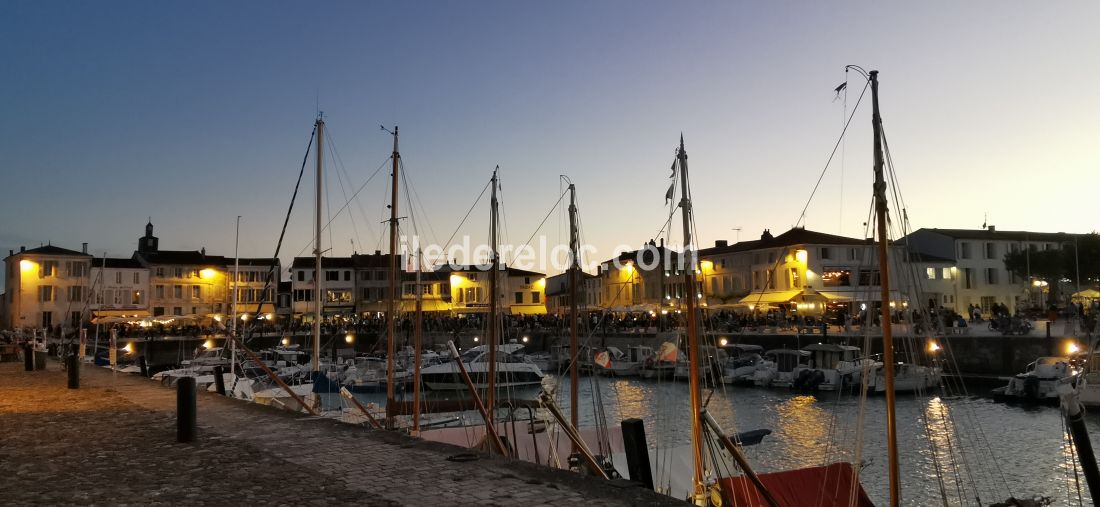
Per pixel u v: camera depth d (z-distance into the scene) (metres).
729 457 17.58
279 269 110.06
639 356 58.69
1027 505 17.36
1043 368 38.56
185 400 13.02
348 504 8.54
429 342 76.56
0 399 20.81
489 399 22.19
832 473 14.84
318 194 34.34
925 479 23.66
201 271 104.69
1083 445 9.73
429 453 11.69
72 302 94.44
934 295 74.25
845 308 63.34
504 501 8.61
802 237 73.25
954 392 40.81
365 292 104.81
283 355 64.69
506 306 93.25
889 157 12.80
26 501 8.77
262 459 11.34
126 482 9.80
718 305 67.88
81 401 20.20
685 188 16.30
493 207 24.98
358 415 27.50
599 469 13.74
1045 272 69.56
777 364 50.47
